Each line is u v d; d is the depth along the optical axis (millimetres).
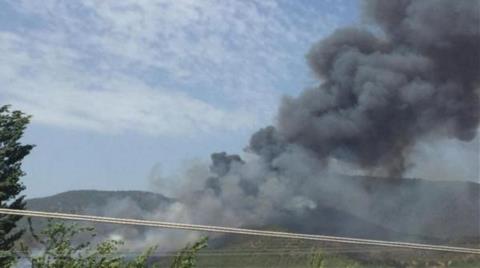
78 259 23891
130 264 24141
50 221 24750
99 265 23688
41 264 23750
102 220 18562
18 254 24312
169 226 19391
